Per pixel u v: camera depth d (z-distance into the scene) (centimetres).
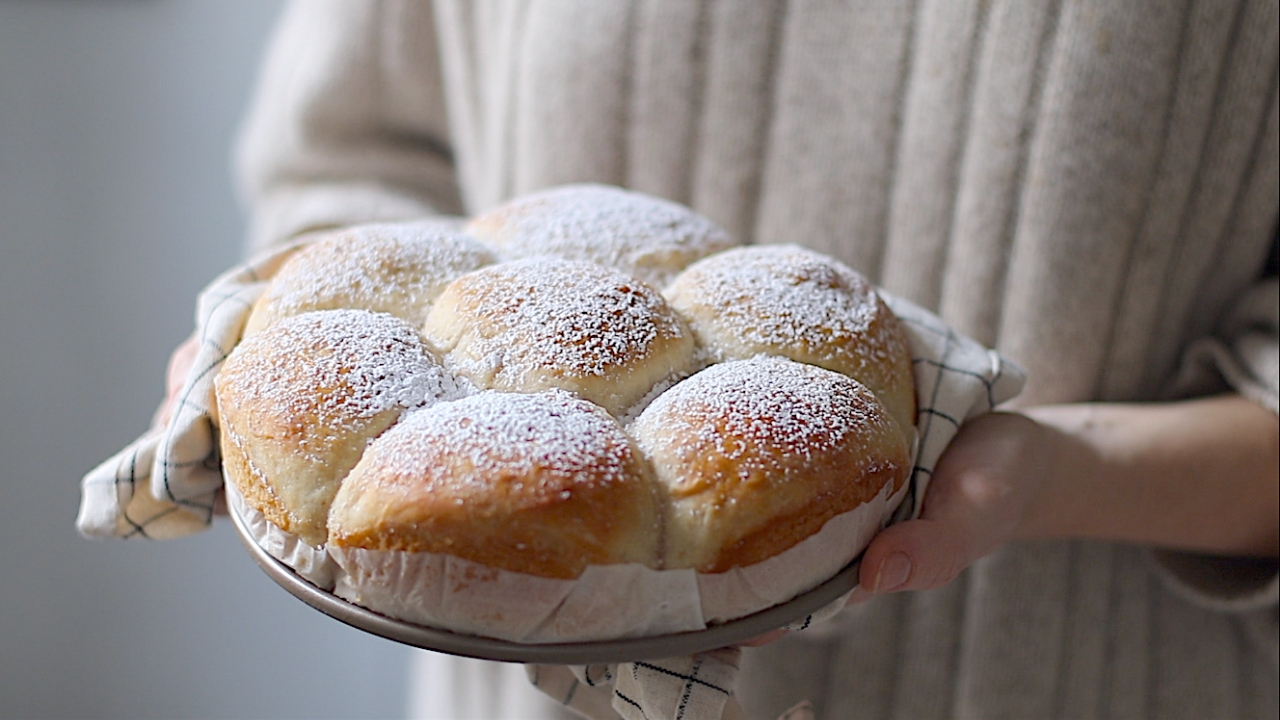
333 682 147
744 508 47
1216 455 63
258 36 125
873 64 69
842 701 74
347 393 49
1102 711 73
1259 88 63
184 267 132
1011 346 69
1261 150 64
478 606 47
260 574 141
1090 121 64
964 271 69
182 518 59
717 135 73
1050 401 70
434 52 88
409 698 147
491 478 46
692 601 47
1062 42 64
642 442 49
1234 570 67
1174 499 63
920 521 52
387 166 92
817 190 72
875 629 73
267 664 145
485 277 53
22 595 135
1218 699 72
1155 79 63
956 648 73
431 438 47
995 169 67
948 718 73
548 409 48
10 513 132
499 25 79
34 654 137
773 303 54
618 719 56
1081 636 71
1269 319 65
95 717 142
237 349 53
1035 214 66
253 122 100
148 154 127
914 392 57
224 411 51
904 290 71
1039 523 62
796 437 49
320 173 91
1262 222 66
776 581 48
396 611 48
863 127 70
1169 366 70
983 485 55
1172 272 67
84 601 137
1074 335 68
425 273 55
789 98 71
